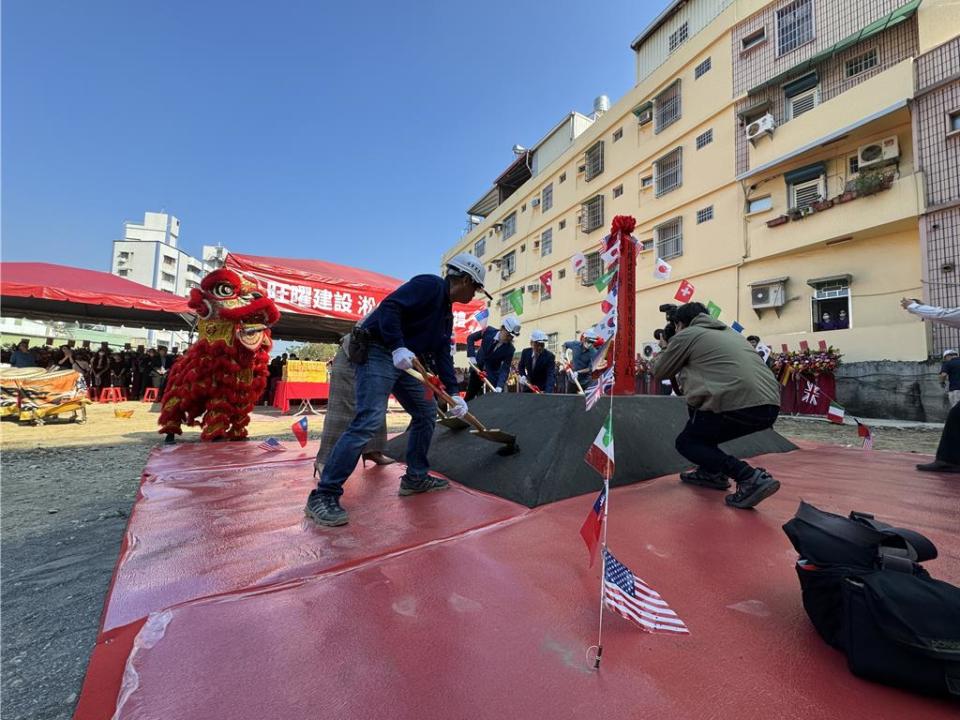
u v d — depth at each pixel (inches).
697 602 52.3
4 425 300.7
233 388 198.8
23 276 376.5
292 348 1626.5
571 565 62.1
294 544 70.4
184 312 351.9
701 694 37.2
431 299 93.0
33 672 52.5
